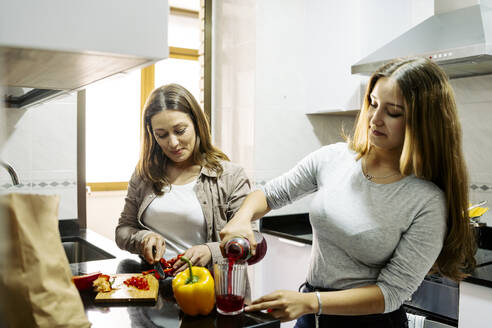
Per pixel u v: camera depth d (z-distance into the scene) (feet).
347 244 3.89
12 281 1.61
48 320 1.67
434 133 3.54
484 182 7.25
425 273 3.59
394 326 3.86
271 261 8.69
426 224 3.59
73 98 7.07
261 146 8.64
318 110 8.87
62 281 1.76
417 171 3.65
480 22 6.27
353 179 4.05
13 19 1.65
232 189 5.48
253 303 3.43
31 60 2.02
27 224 1.65
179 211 5.29
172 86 5.42
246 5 8.63
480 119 7.29
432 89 3.50
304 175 4.57
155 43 1.96
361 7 7.79
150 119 5.38
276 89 8.78
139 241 4.91
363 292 3.53
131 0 1.89
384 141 3.74
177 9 13.38
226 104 9.31
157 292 3.73
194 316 3.24
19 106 5.43
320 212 4.11
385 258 3.80
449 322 5.72
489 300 5.17
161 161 5.59
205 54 9.64
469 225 3.70
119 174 13.71
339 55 8.28
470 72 7.05
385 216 3.73
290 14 8.91
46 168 6.96
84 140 7.31
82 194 7.34
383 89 3.65
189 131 5.32
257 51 8.46
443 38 6.45
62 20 1.75
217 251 4.64
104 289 3.68
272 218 8.87
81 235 6.89
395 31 8.45
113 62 2.08
